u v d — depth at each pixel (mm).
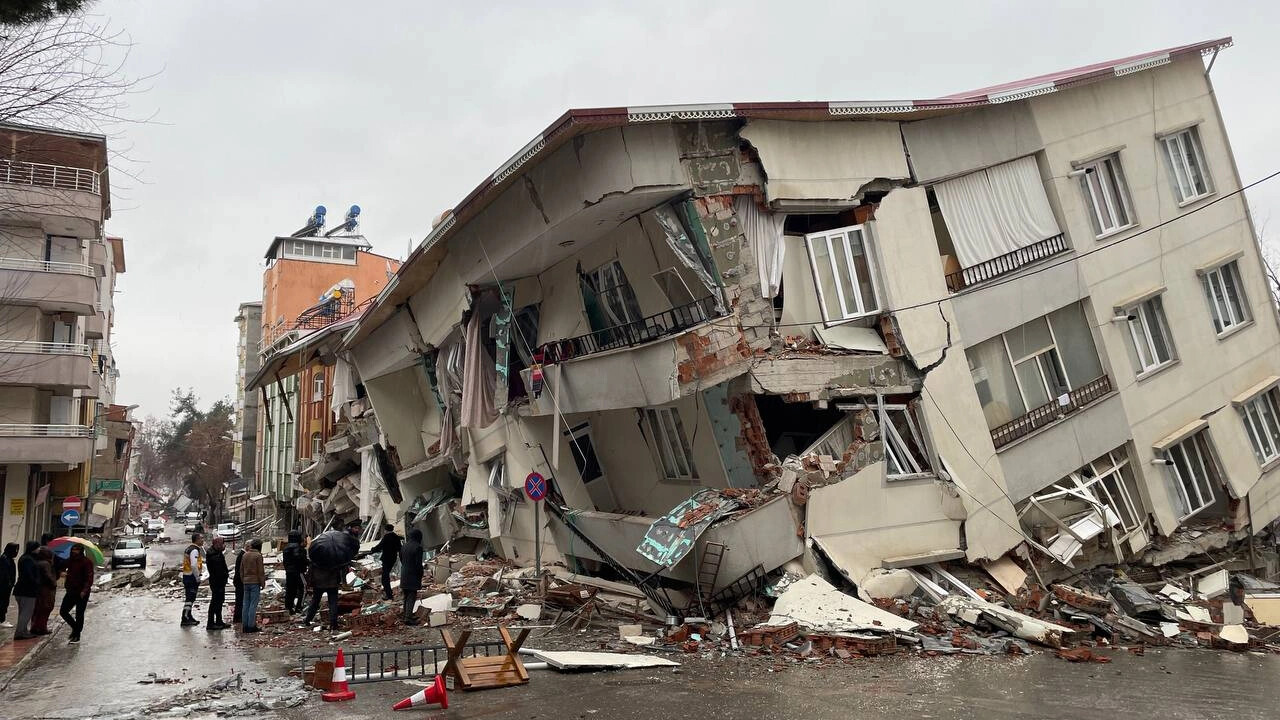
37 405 25938
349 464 34250
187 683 9234
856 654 10078
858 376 13266
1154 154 17188
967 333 14383
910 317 13836
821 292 13570
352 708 7645
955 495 13547
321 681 8445
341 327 24781
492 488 20188
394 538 16484
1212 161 17891
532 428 18062
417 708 7551
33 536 27016
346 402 27703
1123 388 15961
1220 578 15508
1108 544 15141
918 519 13281
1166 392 16453
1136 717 7176
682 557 11531
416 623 13266
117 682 9383
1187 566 16625
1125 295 16359
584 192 12555
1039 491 14758
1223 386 17203
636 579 13883
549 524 17719
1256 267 18188
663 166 12195
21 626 12336
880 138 14062
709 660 9891
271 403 53844
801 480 12258
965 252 14945
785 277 13461
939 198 14914
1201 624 13086
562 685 8469
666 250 13711
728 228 12602
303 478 37719
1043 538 14750
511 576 17719
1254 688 8727
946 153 14719
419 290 19531
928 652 10336
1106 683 8719
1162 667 9992
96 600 18891
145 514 104250
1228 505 17125
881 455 13102
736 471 13617
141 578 22453
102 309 32406
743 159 12836
